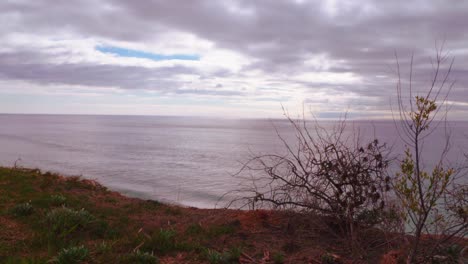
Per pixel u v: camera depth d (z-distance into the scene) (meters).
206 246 6.38
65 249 5.40
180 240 6.51
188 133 161.88
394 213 5.75
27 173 13.02
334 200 6.49
